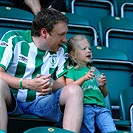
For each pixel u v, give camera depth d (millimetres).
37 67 9180
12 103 8398
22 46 9141
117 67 12672
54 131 6684
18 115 8688
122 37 14562
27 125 9234
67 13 14578
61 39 9180
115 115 12328
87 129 9461
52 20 8984
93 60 12297
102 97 10016
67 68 10008
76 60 10172
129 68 12789
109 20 14898
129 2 17094
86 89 9859
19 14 13664
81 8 16047
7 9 13609
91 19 16062
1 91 7910
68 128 7824
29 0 14805
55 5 16328
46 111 8734
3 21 13000
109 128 9492
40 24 9055
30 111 8938
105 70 12555
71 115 7980
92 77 9492
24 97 8938
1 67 8742
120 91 11664
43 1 16438
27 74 9109
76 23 14359
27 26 13234
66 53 9766
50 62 9383
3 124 7543
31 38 9352
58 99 8508
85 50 10195
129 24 15141
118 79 12602
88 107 9648
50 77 8555
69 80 9648
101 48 12844
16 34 9297
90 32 14102
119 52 12930
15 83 8352
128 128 10578
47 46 9219
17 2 16125
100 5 16281
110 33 14461
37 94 8969
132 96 11336
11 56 8922
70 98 8211
